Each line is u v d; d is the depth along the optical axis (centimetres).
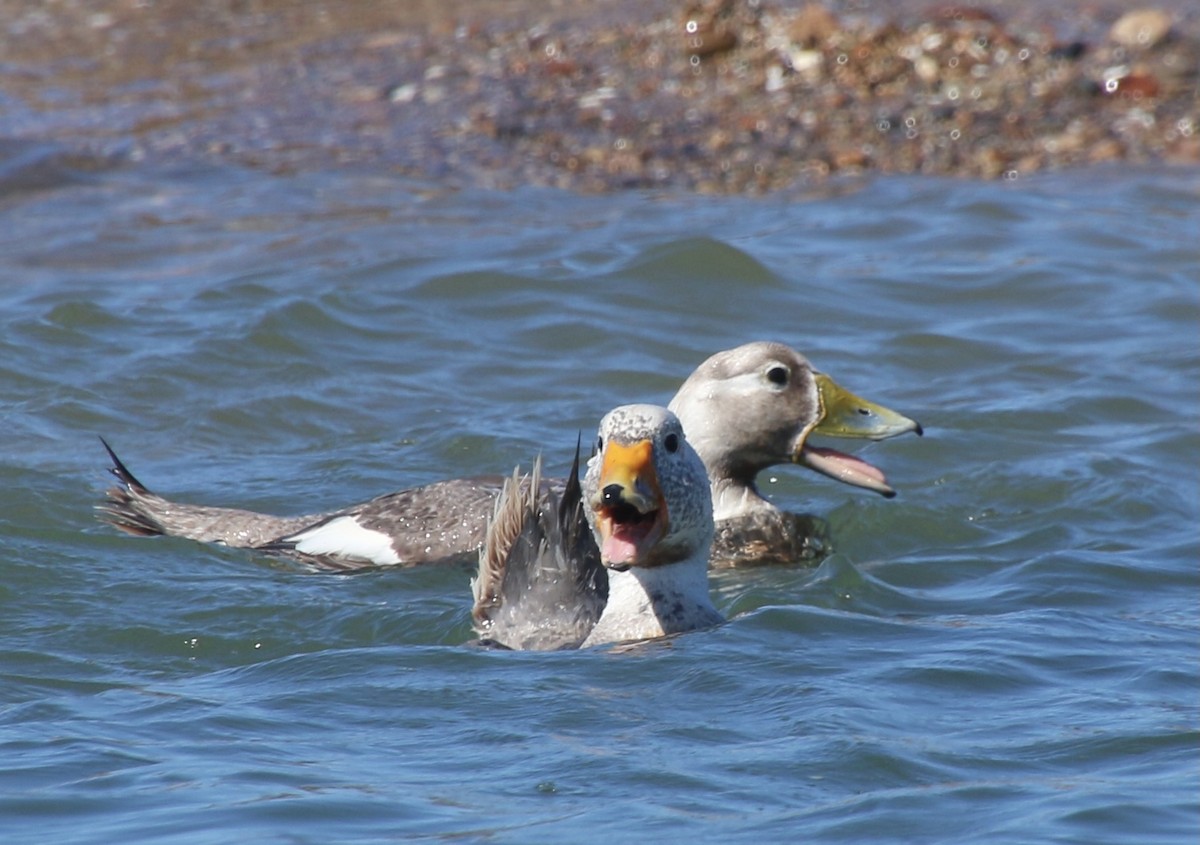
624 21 2605
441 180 2127
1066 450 1431
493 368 1591
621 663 937
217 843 721
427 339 1645
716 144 2255
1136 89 2397
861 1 2719
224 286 1727
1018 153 2255
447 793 774
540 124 2297
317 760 816
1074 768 803
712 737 838
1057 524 1284
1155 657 970
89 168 2159
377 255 1855
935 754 816
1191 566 1188
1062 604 1104
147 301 1702
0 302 1689
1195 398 1551
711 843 722
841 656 957
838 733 836
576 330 1675
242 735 851
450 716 871
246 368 1555
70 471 1323
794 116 2330
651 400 1532
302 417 1472
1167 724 855
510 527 1054
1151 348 1670
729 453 1295
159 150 2217
